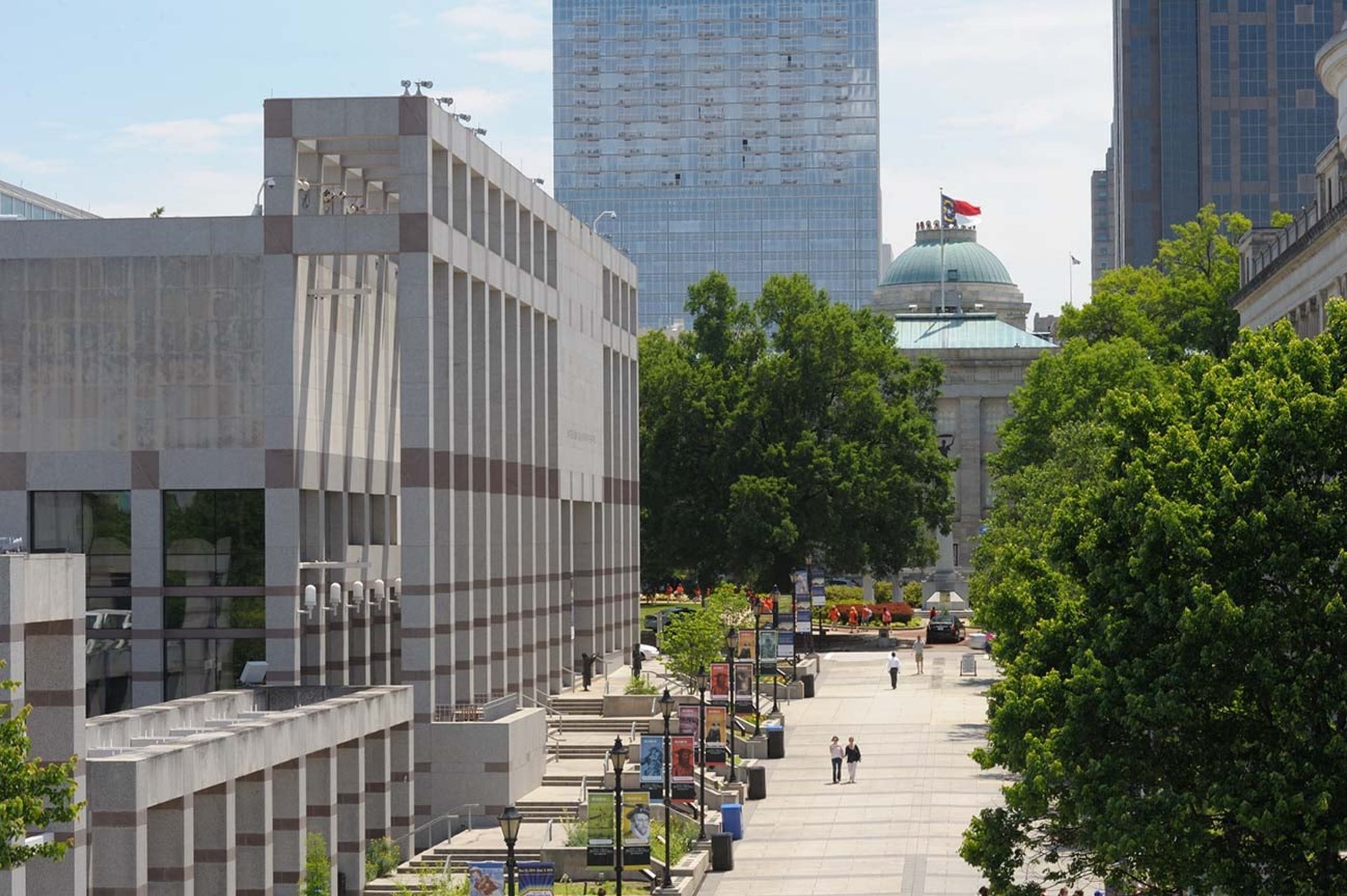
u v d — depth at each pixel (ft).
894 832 232.94
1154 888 139.85
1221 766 133.49
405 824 219.41
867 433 491.31
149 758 150.61
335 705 195.11
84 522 233.55
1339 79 287.48
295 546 228.84
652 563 495.41
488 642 265.34
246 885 173.78
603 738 274.77
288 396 229.45
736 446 488.02
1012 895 144.46
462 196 251.19
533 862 197.88
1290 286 313.73
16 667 133.80
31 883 138.41
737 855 223.10
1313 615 133.18
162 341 231.71
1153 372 393.50
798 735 318.65
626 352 383.04
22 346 233.35
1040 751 141.90
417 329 233.96
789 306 504.84
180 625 232.73
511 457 282.77
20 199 331.16
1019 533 327.88
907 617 538.47
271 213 230.68
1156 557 141.49
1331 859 128.26
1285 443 138.72
